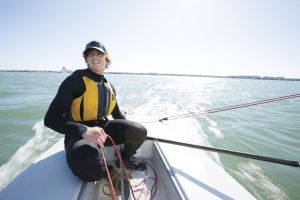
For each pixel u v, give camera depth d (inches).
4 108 391.2
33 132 242.1
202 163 70.6
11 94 630.5
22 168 160.4
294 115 393.4
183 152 78.4
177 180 59.1
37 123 282.5
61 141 88.0
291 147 208.2
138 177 78.1
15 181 53.9
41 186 52.1
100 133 57.1
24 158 176.6
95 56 73.1
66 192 50.2
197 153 79.0
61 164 63.9
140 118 133.3
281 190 133.3
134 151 80.5
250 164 164.6
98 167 56.9
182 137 99.2
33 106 415.5
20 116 331.0
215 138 219.0
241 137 229.3
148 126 115.7
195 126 256.7
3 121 295.6
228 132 243.8
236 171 153.9
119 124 75.7
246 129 263.9
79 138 64.8
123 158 82.6
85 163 54.1
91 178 56.1
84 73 70.4
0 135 232.2
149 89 857.5
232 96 729.6
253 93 933.8
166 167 67.9
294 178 147.0
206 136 222.8
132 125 75.6
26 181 54.1
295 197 127.1
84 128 57.7
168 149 80.2
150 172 81.7
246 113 386.3
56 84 1146.0
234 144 207.6
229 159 171.2
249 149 198.5
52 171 59.5
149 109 378.0
